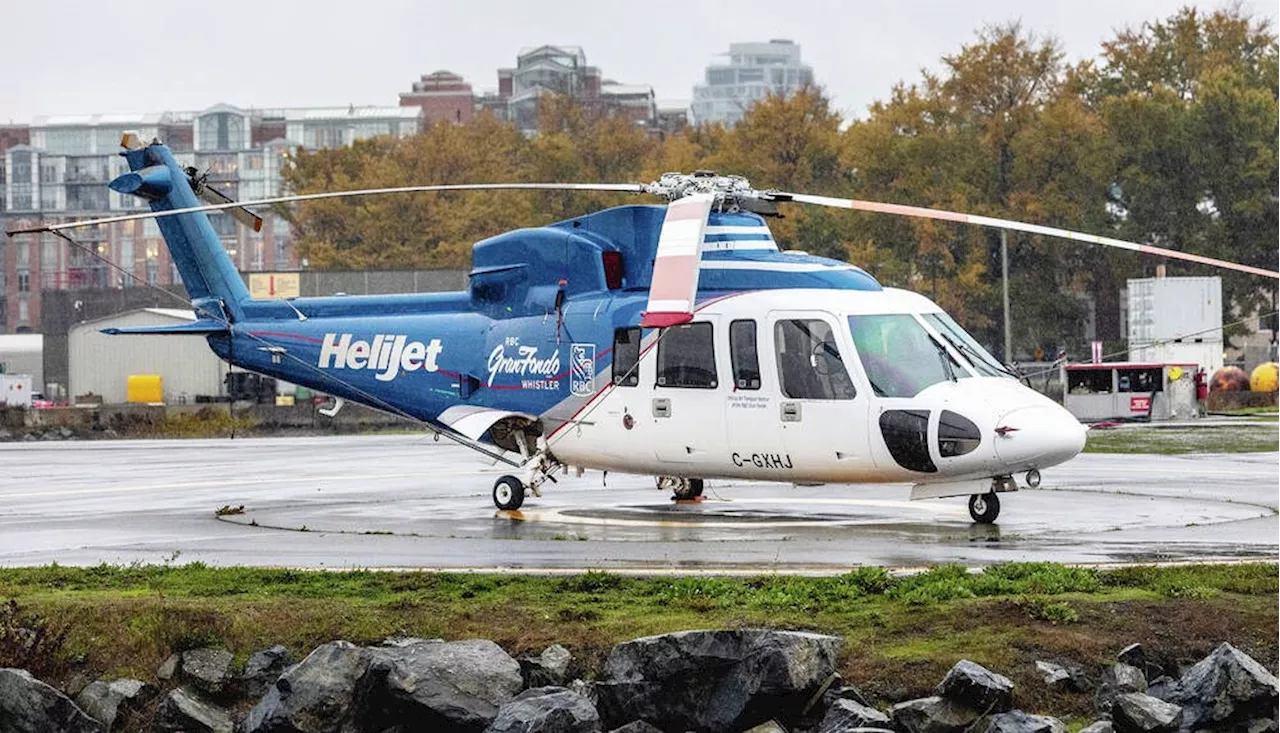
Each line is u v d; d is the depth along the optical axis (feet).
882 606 174.09
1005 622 167.32
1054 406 269.85
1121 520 277.03
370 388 326.65
